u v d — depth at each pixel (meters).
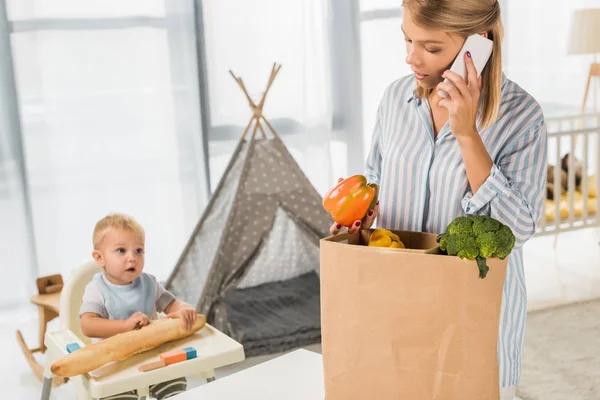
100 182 3.78
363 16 4.22
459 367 0.90
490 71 1.18
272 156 3.19
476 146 1.11
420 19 1.08
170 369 1.41
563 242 4.37
